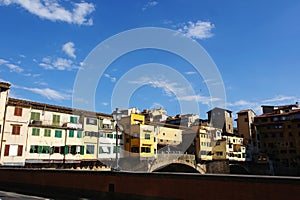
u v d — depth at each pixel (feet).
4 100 110.63
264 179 28.94
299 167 196.24
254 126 231.91
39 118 120.06
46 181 51.65
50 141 119.85
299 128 207.41
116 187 41.63
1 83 110.01
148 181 38.52
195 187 34.09
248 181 30.01
